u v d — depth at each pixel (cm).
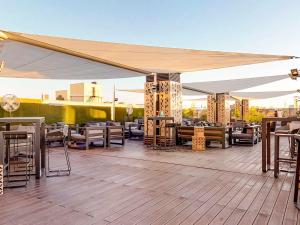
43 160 527
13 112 1031
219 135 884
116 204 335
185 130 948
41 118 491
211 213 304
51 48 519
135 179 460
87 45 491
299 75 566
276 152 470
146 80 999
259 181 445
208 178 467
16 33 432
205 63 643
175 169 544
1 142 409
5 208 321
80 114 1330
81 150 833
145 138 989
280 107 2122
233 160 652
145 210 314
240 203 337
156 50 513
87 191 390
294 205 328
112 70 779
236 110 2128
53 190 396
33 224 276
